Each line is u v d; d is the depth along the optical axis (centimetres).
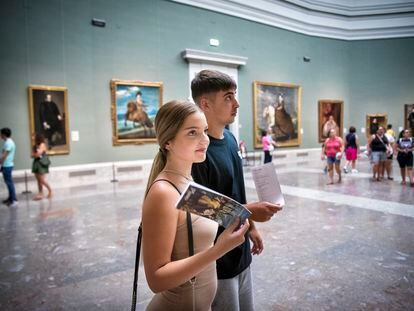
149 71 1240
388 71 1903
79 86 1100
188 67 1332
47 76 1041
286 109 1675
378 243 469
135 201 797
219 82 166
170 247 118
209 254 114
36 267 411
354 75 1931
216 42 1413
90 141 1127
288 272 381
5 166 799
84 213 686
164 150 138
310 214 646
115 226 588
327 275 370
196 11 1355
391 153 1028
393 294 322
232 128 1504
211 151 170
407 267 384
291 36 1695
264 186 175
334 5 1823
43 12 1027
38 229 576
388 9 1867
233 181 179
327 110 1847
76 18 1086
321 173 1216
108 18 1146
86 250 470
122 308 313
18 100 998
